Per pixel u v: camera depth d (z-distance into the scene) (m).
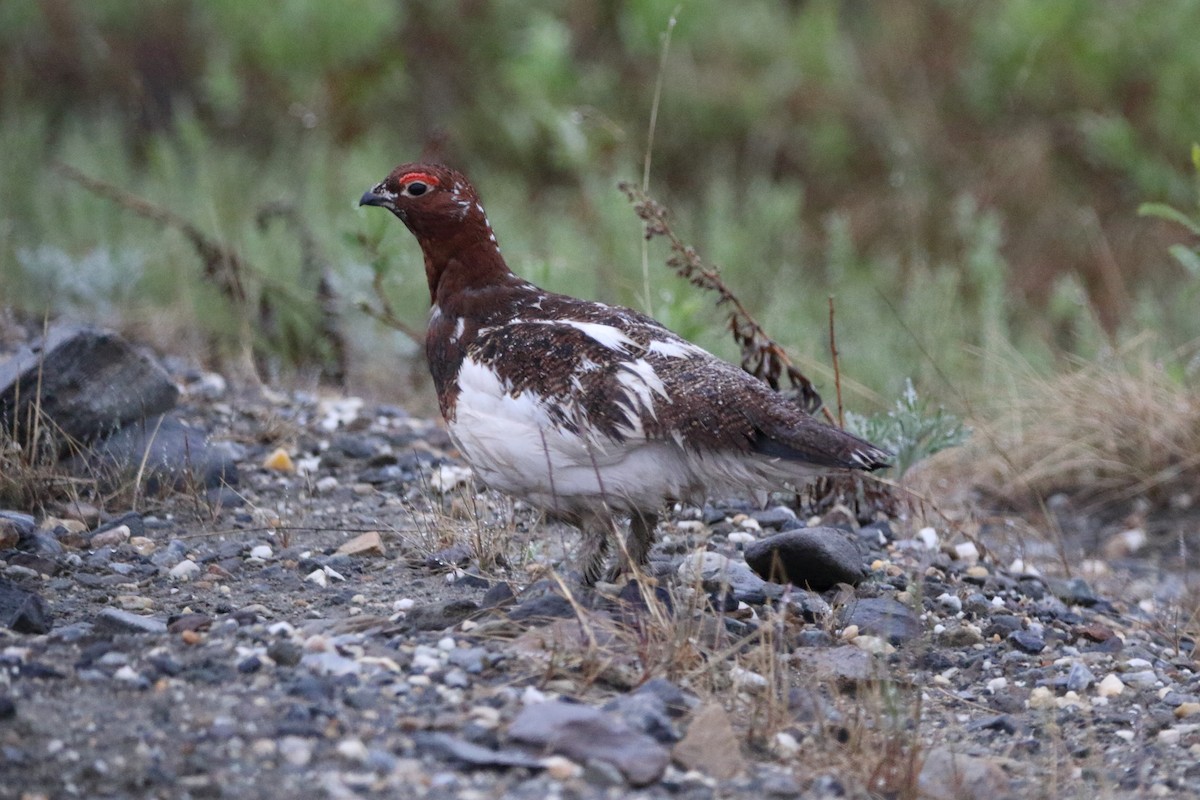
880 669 7.32
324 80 20.05
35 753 5.97
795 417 7.47
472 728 6.37
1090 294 17.92
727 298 10.27
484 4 21.19
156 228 15.67
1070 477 12.47
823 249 18.59
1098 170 19.50
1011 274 17.88
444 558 8.77
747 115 20.22
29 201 16.88
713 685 7.05
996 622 8.52
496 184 18.86
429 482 10.30
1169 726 7.34
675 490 7.73
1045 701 7.58
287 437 11.29
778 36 21.06
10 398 9.77
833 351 10.37
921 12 21.23
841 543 8.77
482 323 8.15
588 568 8.15
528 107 19.50
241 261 13.67
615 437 7.47
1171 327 15.48
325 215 16.11
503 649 7.23
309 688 6.63
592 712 6.34
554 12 21.30
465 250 8.30
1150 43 19.66
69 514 9.30
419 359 13.95
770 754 6.56
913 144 19.94
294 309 13.49
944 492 11.86
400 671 6.97
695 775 6.24
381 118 20.33
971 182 19.31
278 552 8.95
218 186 16.41
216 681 6.75
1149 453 12.27
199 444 10.27
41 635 7.31
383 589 8.36
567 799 5.91
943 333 13.76
